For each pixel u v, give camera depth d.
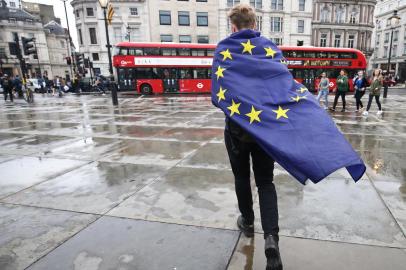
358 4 49.94
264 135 1.83
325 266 2.13
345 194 3.42
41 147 6.10
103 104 16.42
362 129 7.86
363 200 3.26
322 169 1.70
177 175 4.16
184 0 43.00
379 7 63.97
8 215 3.02
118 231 2.65
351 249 2.34
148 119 10.03
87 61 33.69
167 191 3.57
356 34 51.00
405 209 3.04
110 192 3.58
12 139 7.03
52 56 68.69
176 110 12.66
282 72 1.97
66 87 31.59
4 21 56.34
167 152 5.47
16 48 18.36
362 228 2.66
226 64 2.00
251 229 2.58
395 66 58.28
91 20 43.31
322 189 3.57
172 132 7.55
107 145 6.17
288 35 45.12
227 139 2.19
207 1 43.31
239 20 2.09
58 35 69.69
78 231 2.66
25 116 11.63
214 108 13.30
